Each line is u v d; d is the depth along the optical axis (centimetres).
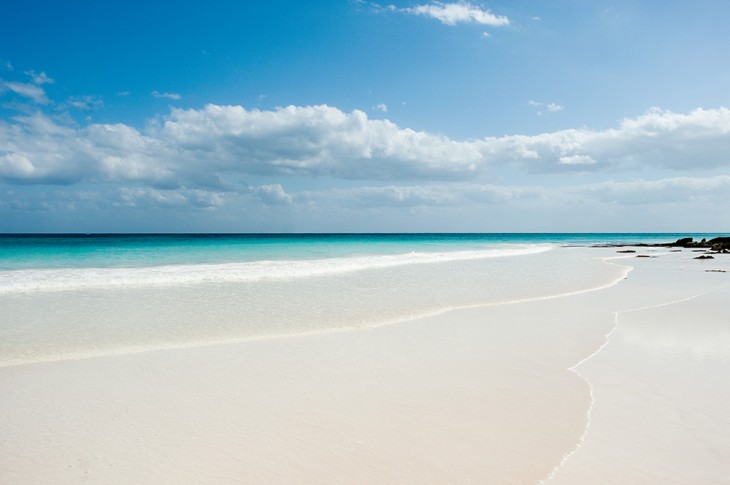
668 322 1209
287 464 485
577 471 482
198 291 1670
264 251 4197
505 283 2005
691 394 698
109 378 741
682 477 475
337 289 1759
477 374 782
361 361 845
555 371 803
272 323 1158
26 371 772
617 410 638
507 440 546
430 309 1368
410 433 560
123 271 2152
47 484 444
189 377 749
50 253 3388
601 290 1814
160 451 509
